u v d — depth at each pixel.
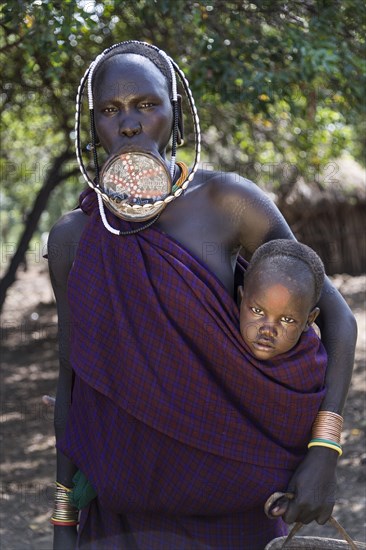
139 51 2.28
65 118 8.62
